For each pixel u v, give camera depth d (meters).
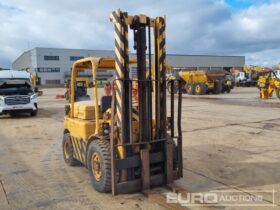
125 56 4.95
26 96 16.36
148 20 5.07
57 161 7.39
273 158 7.30
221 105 20.11
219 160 7.20
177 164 5.61
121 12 4.87
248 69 31.30
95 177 5.36
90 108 5.97
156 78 5.26
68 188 5.59
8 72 17.47
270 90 24.67
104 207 4.77
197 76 31.72
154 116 5.40
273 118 13.69
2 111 15.91
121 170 5.08
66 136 6.89
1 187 5.73
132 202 4.91
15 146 9.27
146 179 5.17
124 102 4.96
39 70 78.00
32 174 6.45
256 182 5.77
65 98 30.27
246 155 7.60
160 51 5.19
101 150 5.07
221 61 94.06
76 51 81.69
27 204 4.96
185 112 16.34
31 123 14.22
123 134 4.95
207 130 10.97
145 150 5.12
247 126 11.66
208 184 5.68
